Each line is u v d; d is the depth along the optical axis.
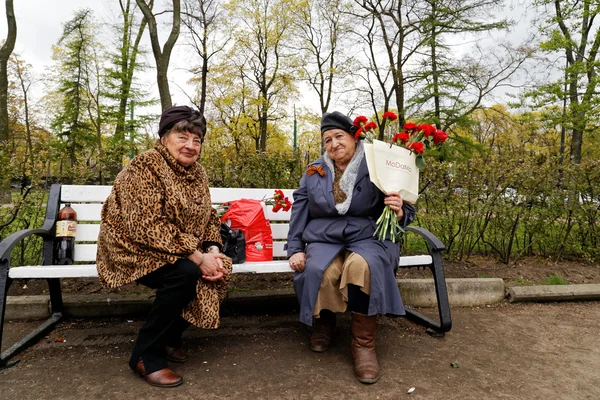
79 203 3.14
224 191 3.37
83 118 25.08
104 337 2.74
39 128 32.09
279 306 3.35
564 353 2.60
